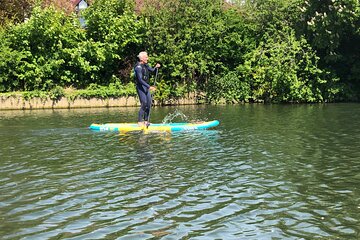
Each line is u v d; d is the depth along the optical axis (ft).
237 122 54.44
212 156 33.99
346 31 86.22
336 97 85.81
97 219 20.57
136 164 31.40
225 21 88.07
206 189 25.22
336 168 29.94
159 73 85.40
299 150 36.17
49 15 82.28
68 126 51.78
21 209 21.98
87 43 83.66
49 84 81.92
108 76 87.61
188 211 21.61
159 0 87.92
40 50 82.33
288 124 52.24
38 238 18.40
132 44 87.92
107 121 56.90
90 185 26.14
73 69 85.15
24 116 64.54
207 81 87.45
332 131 46.09
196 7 88.02
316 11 82.94
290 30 86.89
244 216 20.92
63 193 24.58
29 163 31.99
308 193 24.40
